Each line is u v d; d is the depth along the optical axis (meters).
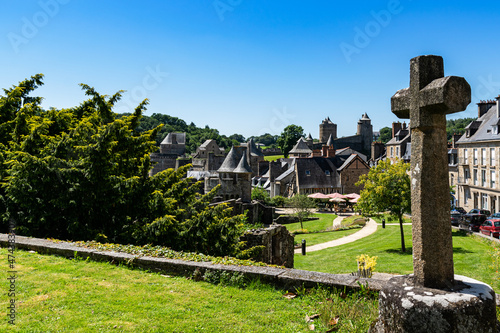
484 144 42.03
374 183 25.16
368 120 116.81
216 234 12.34
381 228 35.53
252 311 5.80
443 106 3.85
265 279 6.82
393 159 67.38
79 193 11.93
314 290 6.30
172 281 7.17
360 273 10.40
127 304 6.00
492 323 3.73
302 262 22.48
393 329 3.88
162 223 11.37
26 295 6.22
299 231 36.66
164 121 187.12
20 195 11.55
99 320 5.41
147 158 13.41
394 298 3.93
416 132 4.14
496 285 12.90
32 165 11.53
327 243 29.81
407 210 24.12
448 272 4.01
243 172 51.06
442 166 4.04
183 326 5.27
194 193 14.54
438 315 3.60
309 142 121.38
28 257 8.52
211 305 6.01
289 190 68.12
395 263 20.30
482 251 20.00
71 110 18.58
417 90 4.08
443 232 3.99
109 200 12.18
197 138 169.00
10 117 17.02
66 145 13.08
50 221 11.89
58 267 7.80
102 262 8.25
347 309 5.50
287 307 5.93
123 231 12.07
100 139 12.19
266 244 15.73
